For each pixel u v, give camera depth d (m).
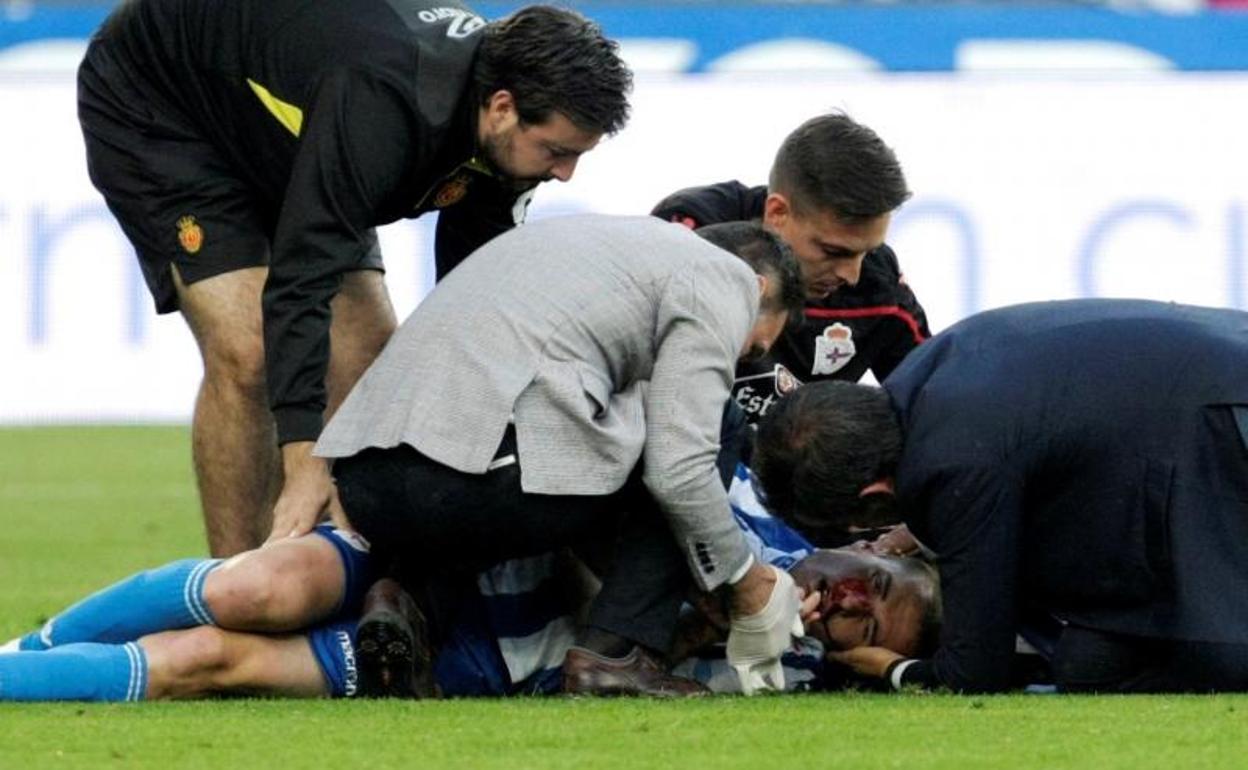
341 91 18.78
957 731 15.60
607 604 17.36
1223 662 16.73
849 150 20.41
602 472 16.89
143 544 31.88
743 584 17.36
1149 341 17.03
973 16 49.34
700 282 17.17
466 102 18.91
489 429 16.78
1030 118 48.94
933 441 16.67
